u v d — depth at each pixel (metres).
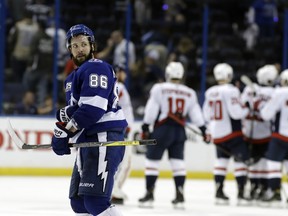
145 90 28.42
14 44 27.41
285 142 19.97
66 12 29.48
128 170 19.23
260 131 21.23
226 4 31.64
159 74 28.73
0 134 26.17
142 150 27.39
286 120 19.97
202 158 27.69
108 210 10.59
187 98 19.22
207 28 28.11
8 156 26.27
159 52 28.88
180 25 30.20
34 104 27.16
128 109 18.98
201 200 21.36
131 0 29.81
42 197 20.58
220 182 20.70
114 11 29.81
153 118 19.06
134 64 28.55
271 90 21.23
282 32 31.28
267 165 20.75
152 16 30.50
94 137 10.56
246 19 31.92
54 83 26.94
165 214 17.91
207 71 29.36
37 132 26.44
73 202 11.03
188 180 27.30
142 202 19.30
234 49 30.19
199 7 31.14
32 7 28.36
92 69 10.37
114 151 10.61
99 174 10.46
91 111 10.21
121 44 28.45
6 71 27.47
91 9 29.91
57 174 26.75
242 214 18.44
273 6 31.83
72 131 10.36
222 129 20.67
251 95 21.31
